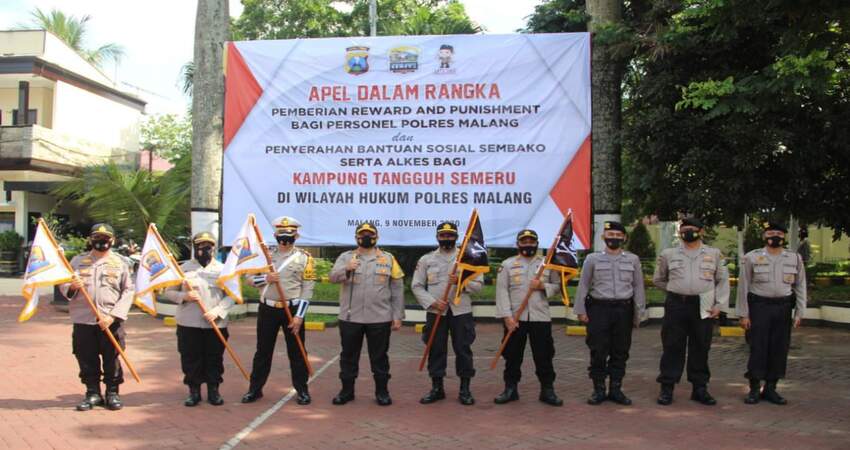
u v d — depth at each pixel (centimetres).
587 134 1030
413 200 1059
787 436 573
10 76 2209
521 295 682
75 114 2369
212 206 1239
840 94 936
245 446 545
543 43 1038
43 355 913
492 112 1045
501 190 1042
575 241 1025
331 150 1074
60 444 546
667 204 1085
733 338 1061
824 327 1168
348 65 1071
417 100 1057
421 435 575
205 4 1243
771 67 846
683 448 541
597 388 680
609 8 1116
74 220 2452
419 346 1014
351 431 586
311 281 691
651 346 999
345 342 675
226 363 877
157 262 662
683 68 1004
